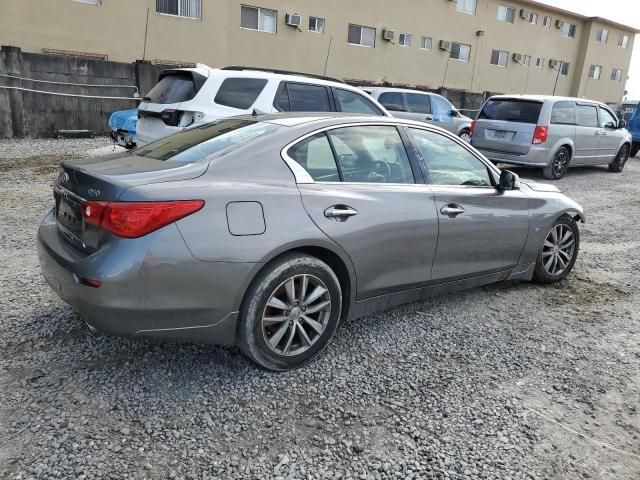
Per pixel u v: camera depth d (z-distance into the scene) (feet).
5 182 26.11
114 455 7.97
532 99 35.29
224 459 8.04
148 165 9.99
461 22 88.94
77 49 53.21
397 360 11.27
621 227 24.41
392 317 13.44
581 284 16.56
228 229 9.18
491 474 8.04
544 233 15.29
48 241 10.12
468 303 14.61
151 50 57.98
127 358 10.64
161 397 9.45
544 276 15.98
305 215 10.06
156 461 7.91
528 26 100.12
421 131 12.98
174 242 8.72
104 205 8.77
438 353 11.66
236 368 10.51
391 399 9.82
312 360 10.96
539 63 105.40
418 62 84.99
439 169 12.96
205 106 22.57
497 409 9.68
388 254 11.46
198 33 60.54
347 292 11.27
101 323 8.77
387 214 11.30
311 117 11.78
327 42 73.41
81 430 8.46
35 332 11.41
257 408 9.32
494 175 14.20
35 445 8.06
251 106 23.39
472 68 93.25
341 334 12.35
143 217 8.58
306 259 10.16
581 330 13.20
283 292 10.16
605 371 11.24
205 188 9.20
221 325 9.50
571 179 37.96
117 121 29.73
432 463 8.21
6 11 48.85
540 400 10.05
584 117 37.99
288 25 69.00
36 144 39.42
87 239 9.11
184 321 9.12
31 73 42.37
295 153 10.62
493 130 36.42
